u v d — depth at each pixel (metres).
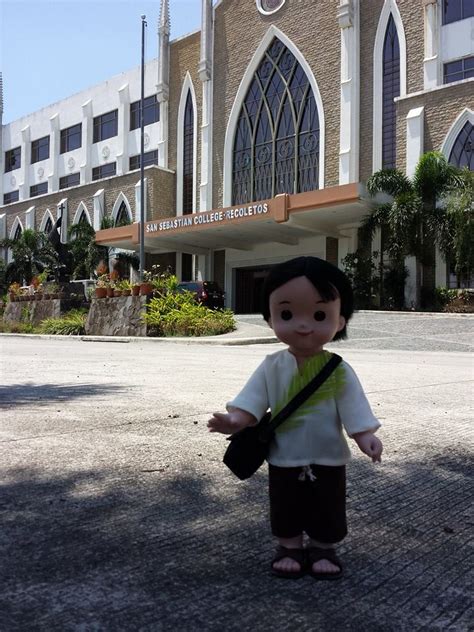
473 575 1.98
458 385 7.02
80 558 2.05
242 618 1.65
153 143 41.62
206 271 38.31
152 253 40.84
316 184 32.59
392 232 24.67
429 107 27.69
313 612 1.69
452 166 24.86
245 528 2.36
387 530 2.39
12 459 3.40
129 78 43.53
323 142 32.12
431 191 24.89
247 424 1.86
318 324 1.81
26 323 27.55
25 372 8.52
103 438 3.95
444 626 1.63
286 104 34.53
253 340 16.06
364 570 2.00
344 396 1.87
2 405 5.38
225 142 36.75
